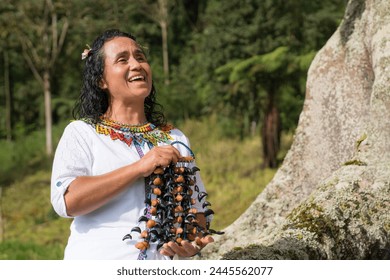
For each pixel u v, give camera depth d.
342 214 3.73
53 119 27.03
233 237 5.11
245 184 15.26
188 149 2.89
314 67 5.29
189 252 2.64
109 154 2.70
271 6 14.01
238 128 19.08
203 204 2.87
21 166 22.00
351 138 4.98
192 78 22.22
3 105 27.64
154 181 2.62
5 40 24.05
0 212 14.67
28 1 22.08
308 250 3.50
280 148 16.22
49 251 10.83
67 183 2.59
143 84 2.80
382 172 3.96
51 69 22.73
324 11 13.27
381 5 4.79
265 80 14.13
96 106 2.87
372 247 3.72
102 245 2.63
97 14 22.72
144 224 2.66
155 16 24.56
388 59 4.45
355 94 4.99
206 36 15.88
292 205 5.14
